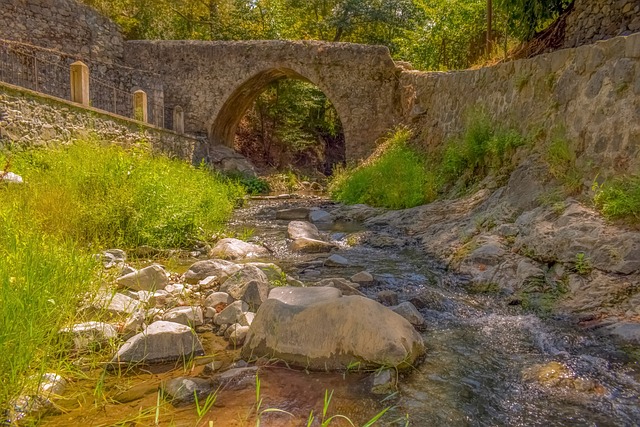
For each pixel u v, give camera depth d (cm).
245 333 273
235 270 393
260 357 247
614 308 309
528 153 568
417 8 2417
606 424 193
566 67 527
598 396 215
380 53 1547
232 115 1816
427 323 314
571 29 771
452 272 444
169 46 1650
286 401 204
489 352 265
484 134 709
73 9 1412
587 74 477
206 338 279
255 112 2441
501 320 319
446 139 959
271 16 2319
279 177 1708
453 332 297
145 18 2017
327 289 289
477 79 832
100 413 192
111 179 563
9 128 712
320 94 2522
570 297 337
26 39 1301
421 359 253
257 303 323
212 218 679
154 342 245
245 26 2256
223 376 224
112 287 315
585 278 344
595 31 718
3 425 178
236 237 621
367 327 236
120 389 213
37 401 195
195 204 647
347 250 555
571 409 205
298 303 263
